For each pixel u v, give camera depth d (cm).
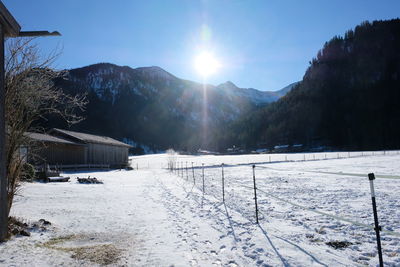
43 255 430
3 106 488
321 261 414
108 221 696
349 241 528
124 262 419
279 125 15200
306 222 678
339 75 19212
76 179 2016
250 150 14412
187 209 862
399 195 1058
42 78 585
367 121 12756
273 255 443
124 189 1423
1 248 437
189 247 493
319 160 4662
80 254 452
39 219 686
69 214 772
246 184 1644
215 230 607
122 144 4566
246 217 746
